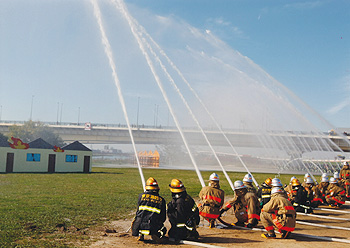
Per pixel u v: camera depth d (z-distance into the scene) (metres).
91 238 7.16
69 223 8.68
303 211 11.45
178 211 7.01
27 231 7.58
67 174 31.91
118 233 7.71
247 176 9.10
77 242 6.77
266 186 9.65
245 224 8.85
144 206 6.86
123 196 14.65
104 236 7.39
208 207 8.44
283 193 7.62
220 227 8.62
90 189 17.50
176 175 34.75
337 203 13.65
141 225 6.75
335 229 8.83
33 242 6.64
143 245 6.64
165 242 6.93
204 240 7.19
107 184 20.88
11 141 35.50
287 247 6.65
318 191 13.30
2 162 33.53
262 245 6.79
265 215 7.57
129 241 6.96
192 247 6.55
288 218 7.31
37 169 35.69
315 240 7.37
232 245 6.76
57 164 37.06
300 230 8.56
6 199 12.88
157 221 6.80
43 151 36.25
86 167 39.34
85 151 39.44
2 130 95.44
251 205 8.53
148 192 6.97
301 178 36.81
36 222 8.57
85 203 12.24
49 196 14.05
